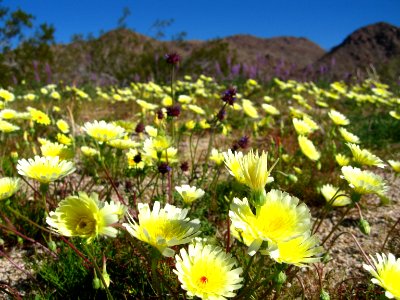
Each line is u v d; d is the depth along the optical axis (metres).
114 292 0.29
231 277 0.20
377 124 0.89
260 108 1.16
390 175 0.62
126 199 0.46
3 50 2.61
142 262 0.32
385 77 1.81
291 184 0.51
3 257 0.36
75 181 0.52
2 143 0.60
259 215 0.20
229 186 0.49
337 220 0.47
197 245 0.21
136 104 1.17
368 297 0.32
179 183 0.48
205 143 0.77
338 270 0.36
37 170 0.25
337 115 0.59
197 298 0.24
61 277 0.31
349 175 0.30
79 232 0.19
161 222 0.21
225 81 1.73
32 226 0.38
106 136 0.34
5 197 0.26
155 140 0.40
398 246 0.40
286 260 0.19
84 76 2.35
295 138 0.74
